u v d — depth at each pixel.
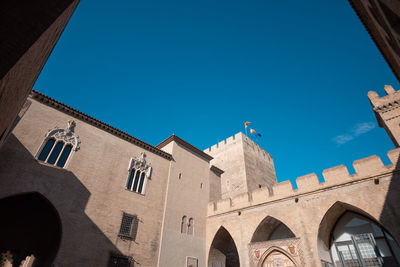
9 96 5.61
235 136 44.66
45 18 4.78
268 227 23.72
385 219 15.93
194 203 27.28
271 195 23.17
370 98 26.30
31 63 5.86
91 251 17.08
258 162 44.16
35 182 16.11
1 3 4.02
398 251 16.56
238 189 37.66
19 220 18.16
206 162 32.41
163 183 25.19
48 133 18.05
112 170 21.14
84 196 18.34
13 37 4.07
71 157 18.81
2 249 17.03
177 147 28.89
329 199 19.09
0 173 14.73
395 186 16.36
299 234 19.41
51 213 19.58
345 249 19.12
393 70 14.59
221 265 25.81
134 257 19.38
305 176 21.42
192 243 24.58
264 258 20.73
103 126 22.06
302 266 18.11
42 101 18.73
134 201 21.64
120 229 19.59
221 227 25.84
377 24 12.27
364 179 17.94
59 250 15.59
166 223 23.08
